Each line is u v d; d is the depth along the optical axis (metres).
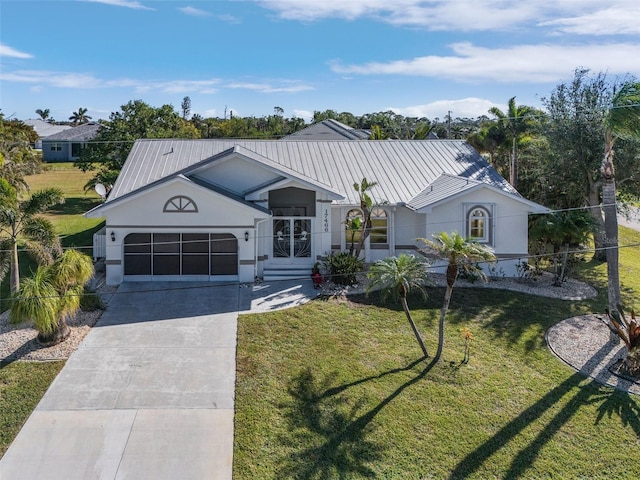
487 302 19.70
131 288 20.58
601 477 10.44
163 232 21.27
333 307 18.78
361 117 87.94
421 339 15.17
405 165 27.06
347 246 24.28
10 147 42.97
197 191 21.06
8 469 10.24
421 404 12.74
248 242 21.47
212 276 21.73
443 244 14.55
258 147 28.19
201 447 11.01
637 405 12.91
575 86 25.59
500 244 22.73
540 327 17.53
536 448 11.26
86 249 26.67
